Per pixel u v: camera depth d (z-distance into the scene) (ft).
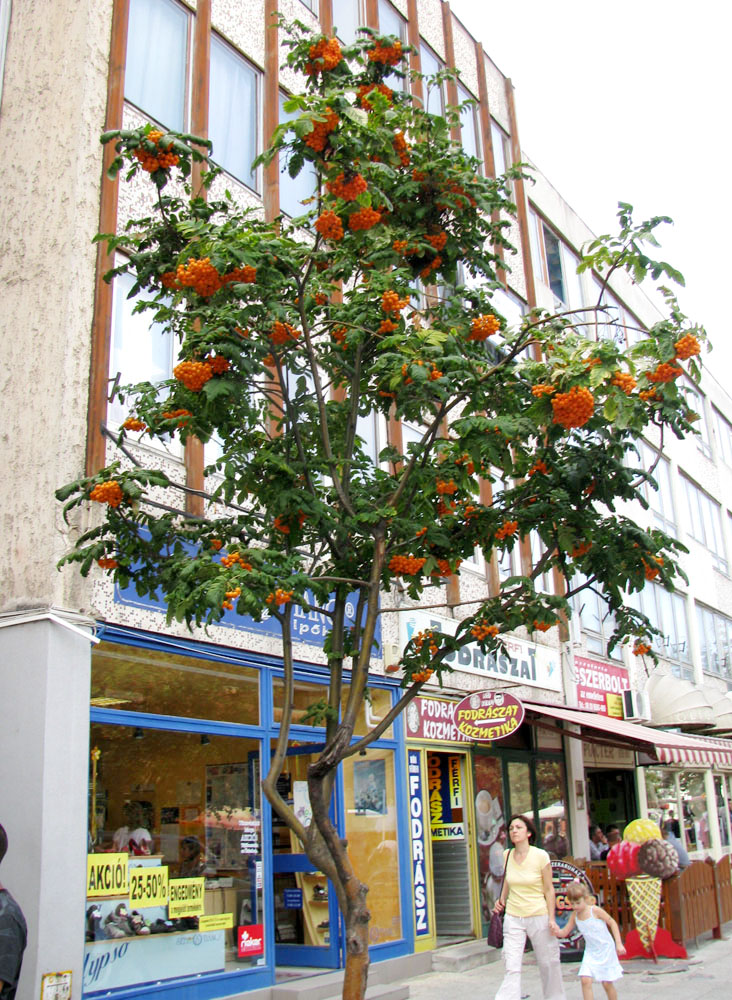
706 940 39.37
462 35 53.26
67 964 21.40
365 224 17.43
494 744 42.55
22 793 22.00
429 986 31.24
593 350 16.17
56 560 23.48
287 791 31.86
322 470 18.43
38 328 25.53
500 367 17.76
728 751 47.98
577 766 50.19
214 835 26.99
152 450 27.37
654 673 64.13
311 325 19.58
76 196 26.20
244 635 29.04
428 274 20.16
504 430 16.16
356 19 42.50
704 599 79.61
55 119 27.17
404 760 35.91
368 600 17.56
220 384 16.08
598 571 19.79
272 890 28.50
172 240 18.40
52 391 24.84
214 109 33.53
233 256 15.80
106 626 24.52
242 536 18.22
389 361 17.93
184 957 25.09
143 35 30.81
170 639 26.48
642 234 16.79
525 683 46.21
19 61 28.40
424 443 18.61
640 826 35.42
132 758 24.95
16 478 24.62
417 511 18.57
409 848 35.04
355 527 17.92
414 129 19.75
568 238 64.18
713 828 70.69
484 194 19.94
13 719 22.65
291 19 37.99
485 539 19.48
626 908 35.42
